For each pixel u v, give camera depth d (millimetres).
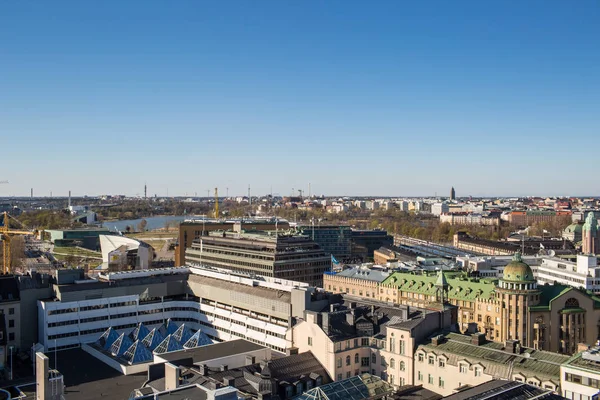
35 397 152875
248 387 131625
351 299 188250
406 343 146875
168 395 101688
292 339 164250
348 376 152000
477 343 140750
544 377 120875
